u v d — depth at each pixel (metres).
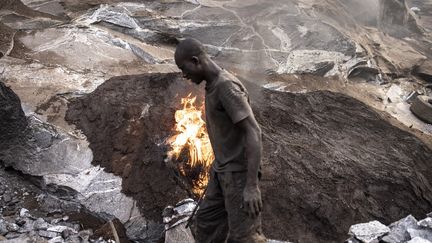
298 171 6.26
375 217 5.82
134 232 5.69
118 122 6.86
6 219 5.73
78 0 12.08
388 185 6.27
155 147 6.32
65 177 6.30
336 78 10.62
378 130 7.88
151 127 6.64
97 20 10.39
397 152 7.22
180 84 7.68
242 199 3.62
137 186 6.08
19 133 6.71
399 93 10.89
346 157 6.78
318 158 6.59
